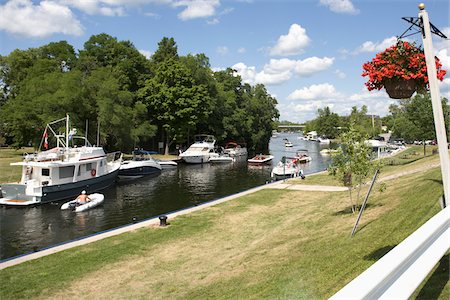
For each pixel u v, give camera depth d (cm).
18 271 1247
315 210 1939
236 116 8238
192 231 1722
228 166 5959
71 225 2386
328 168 1502
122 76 6306
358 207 1603
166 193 3562
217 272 1151
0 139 6391
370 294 229
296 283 849
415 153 5709
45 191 2988
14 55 6475
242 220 1922
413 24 645
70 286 1128
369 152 1479
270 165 6122
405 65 666
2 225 2381
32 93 5034
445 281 495
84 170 3494
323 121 16712
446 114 2734
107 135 5366
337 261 893
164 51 8156
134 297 1036
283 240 1366
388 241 879
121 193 3550
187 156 6128
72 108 5097
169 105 6625
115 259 1356
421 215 950
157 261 1328
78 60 6488
